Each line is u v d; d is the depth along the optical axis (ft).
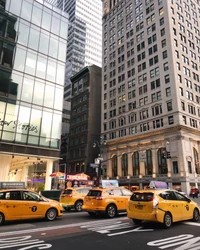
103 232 28.53
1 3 76.43
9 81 71.77
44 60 82.74
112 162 201.26
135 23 211.00
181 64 171.12
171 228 31.19
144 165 171.42
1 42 73.20
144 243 23.25
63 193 54.80
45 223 35.45
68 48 429.38
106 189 42.50
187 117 158.71
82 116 243.60
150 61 185.16
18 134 69.92
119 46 225.35
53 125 79.25
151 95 177.58
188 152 150.30
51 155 76.28
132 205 33.37
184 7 197.88
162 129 160.25
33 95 76.54
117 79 217.97
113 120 209.87
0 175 66.90
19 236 26.35
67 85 375.45
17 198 35.76
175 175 146.72
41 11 86.63
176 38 176.14
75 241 24.07
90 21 464.24
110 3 256.93
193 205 37.63
